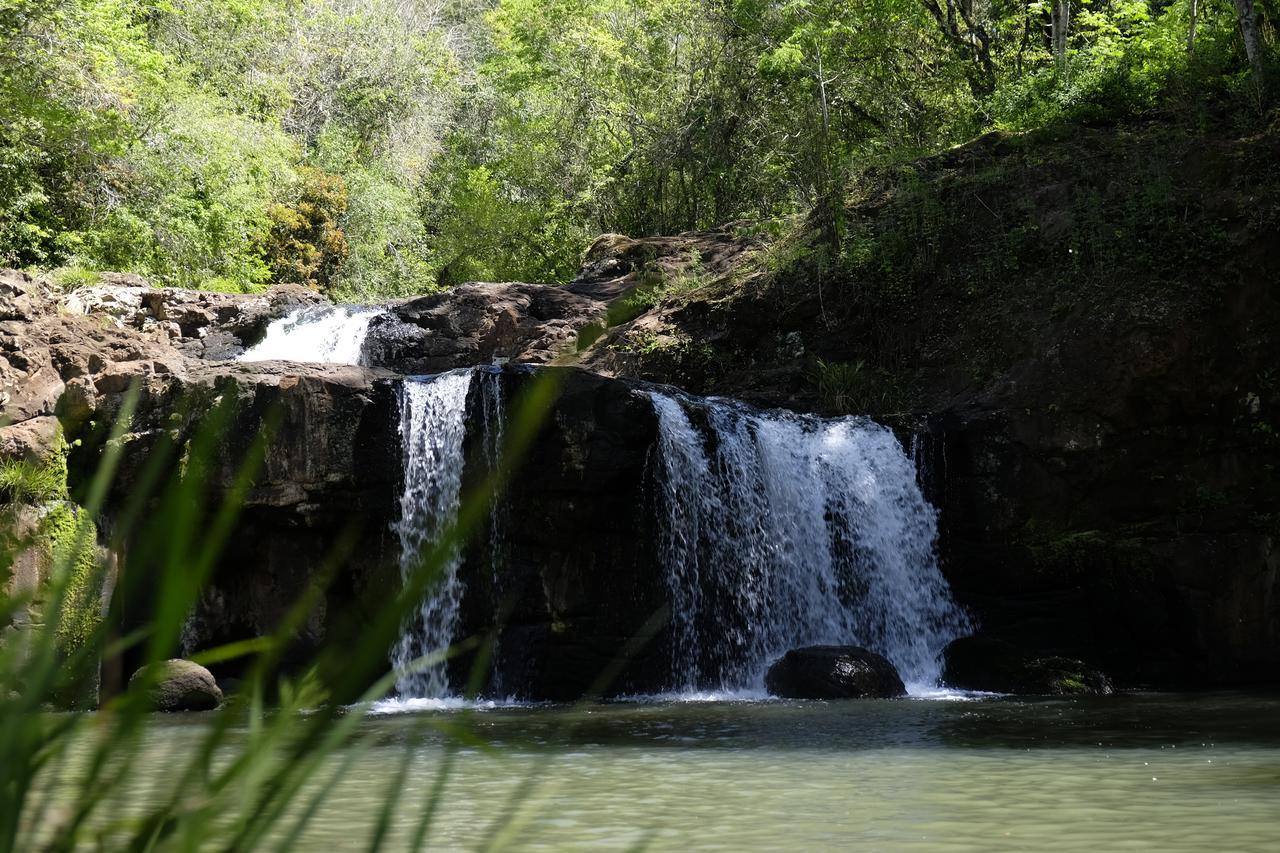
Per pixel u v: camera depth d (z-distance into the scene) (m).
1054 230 22.97
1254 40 24.42
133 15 37.97
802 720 13.95
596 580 19.23
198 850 0.83
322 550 19.45
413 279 48.00
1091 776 9.35
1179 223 21.28
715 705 16.39
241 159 36.59
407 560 19.39
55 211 31.64
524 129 48.66
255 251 40.44
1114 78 25.50
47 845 0.79
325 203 43.97
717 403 21.19
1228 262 20.59
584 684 18.88
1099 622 20.16
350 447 19.31
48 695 0.82
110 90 31.41
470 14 60.81
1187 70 25.08
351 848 6.40
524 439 0.90
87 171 32.06
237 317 27.94
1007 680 18.23
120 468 18.73
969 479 20.86
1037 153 24.86
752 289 25.94
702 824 7.50
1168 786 8.81
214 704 16.44
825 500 21.06
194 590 0.81
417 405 19.67
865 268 25.11
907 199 25.11
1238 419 20.27
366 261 46.56
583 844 6.83
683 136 38.72
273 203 41.38
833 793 8.68
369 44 50.59
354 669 0.89
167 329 26.94
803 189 29.92
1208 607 19.75
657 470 19.53
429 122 52.41
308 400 19.19
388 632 0.89
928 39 35.66
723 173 38.44
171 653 0.81
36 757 0.80
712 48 38.75
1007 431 20.88
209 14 43.59
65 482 18.48
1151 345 20.23
